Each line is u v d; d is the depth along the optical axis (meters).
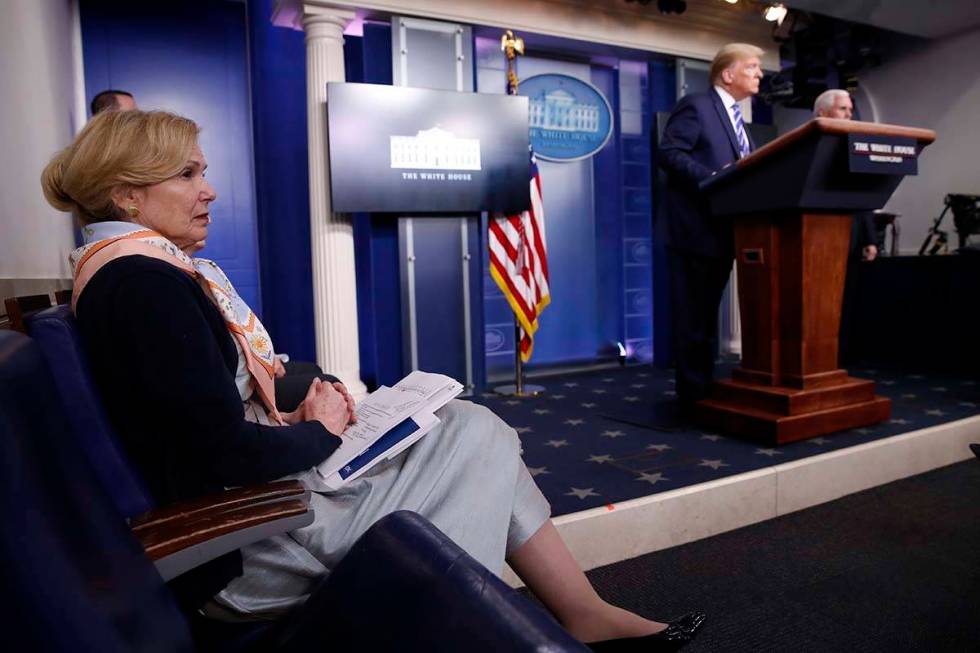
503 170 4.11
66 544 0.48
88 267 1.02
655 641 1.18
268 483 1.02
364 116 3.78
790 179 2.53
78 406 0.87
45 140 2.44
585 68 4.97
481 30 4.29
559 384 4.55
